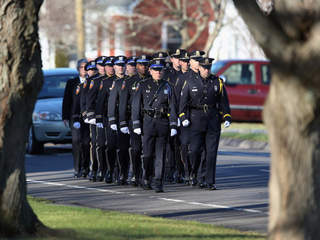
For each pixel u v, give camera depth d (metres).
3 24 19.08
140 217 23.81
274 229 16.30
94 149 36.81
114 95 34.66
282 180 16.20
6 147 19.30
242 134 57.81
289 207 16.12
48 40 101.81
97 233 19.88
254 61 65.75
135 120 33.16
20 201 19.44
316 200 16.14
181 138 35.50
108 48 96.94
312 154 16.09
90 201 29.41
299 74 15.84
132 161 34.62
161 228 21.12
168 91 32.94
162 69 32.97
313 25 15.71
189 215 26.08
